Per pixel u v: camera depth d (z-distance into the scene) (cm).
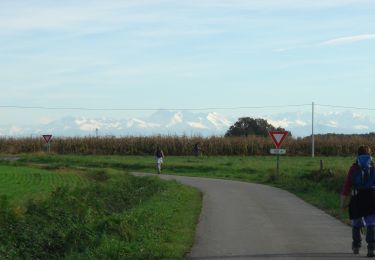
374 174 1136
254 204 2211
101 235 1212
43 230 1223
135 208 1802
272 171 4219
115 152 7544
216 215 1844
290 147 7456
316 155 7438
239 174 4428
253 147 7431
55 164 5466
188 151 7469
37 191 2556
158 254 1105
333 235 1423
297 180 3325
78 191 1905
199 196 2577
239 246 1262
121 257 1062
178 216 1702
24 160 6116
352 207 1150
